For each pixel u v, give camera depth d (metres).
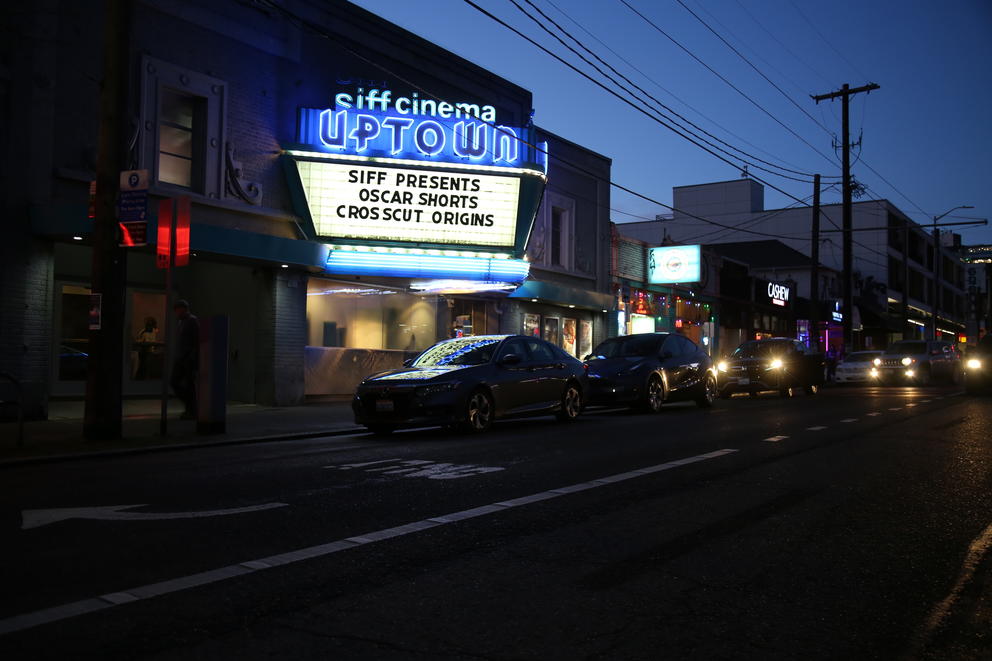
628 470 8.05
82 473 7.91
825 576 4.52
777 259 52.97
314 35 18.08
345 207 17.77
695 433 11.56
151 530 5.41
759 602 4.06
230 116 16.39
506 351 12.77
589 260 27.41
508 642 3.48
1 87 13.07
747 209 62.19
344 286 18.83
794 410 16.12
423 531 5.45
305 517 5.85
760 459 8.84
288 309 17.16
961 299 93.94
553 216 26.12
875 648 3.48
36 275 13.34
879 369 30.19
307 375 17.77
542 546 5.08
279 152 17.39
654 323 31.44
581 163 27.00
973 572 4.62
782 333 44.16
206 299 17.95
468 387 11.66
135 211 10.43
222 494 6.73
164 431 11.06
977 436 11.12
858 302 57.16
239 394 17.33
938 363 30.36
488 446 10.08
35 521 5.66
